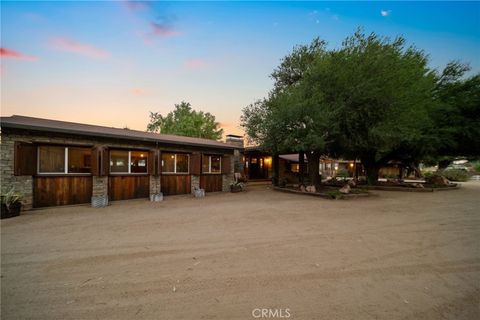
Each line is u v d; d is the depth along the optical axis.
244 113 13.45
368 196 10.98
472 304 2.31
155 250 3.82
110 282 2.71
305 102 9.92
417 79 12.60
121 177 9.21
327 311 2.15
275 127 11.08
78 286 2.61
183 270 3.05
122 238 4.46
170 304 2.26
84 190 8.28
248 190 13.94
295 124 10.77
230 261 3.37
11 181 6.87
